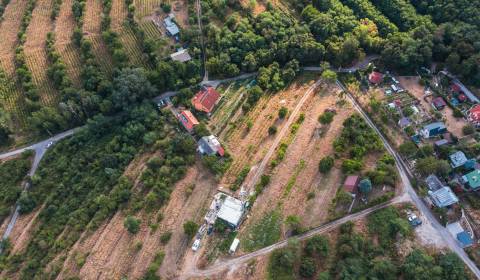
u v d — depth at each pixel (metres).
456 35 152.88
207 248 119.75
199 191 132.12
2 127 151.00
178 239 122.38
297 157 135.38
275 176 131.75
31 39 171.38
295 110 149.62
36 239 130.62
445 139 132.88
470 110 138.00
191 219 126.06
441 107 142.75
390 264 108.88
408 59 151.50
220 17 170.25
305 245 116.81
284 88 158.12
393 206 121.81
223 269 115.94
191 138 143.38
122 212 131.75
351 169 126.69
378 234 117.50
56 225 133.75
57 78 158.00
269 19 165.50
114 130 154.50
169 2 175.38
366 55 165.00
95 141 152.62
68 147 151.12
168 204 130.25
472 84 147.25
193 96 158.50
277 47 161.62
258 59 160.88
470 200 119.31
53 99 158.88
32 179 143.50
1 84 161.50
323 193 126.06
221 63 157.75
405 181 126.62
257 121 148.12
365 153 132.38
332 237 118.19
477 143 129.00
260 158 136.88
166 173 134.75
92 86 155.75
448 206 118.12
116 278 117.44
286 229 120.94
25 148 154.12
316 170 131.25
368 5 174.50
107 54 164.75
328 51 159.62
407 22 167.75
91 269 120.62
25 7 183.50
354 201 123.19
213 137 141.50
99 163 144.50
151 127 151.00
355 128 138.25
